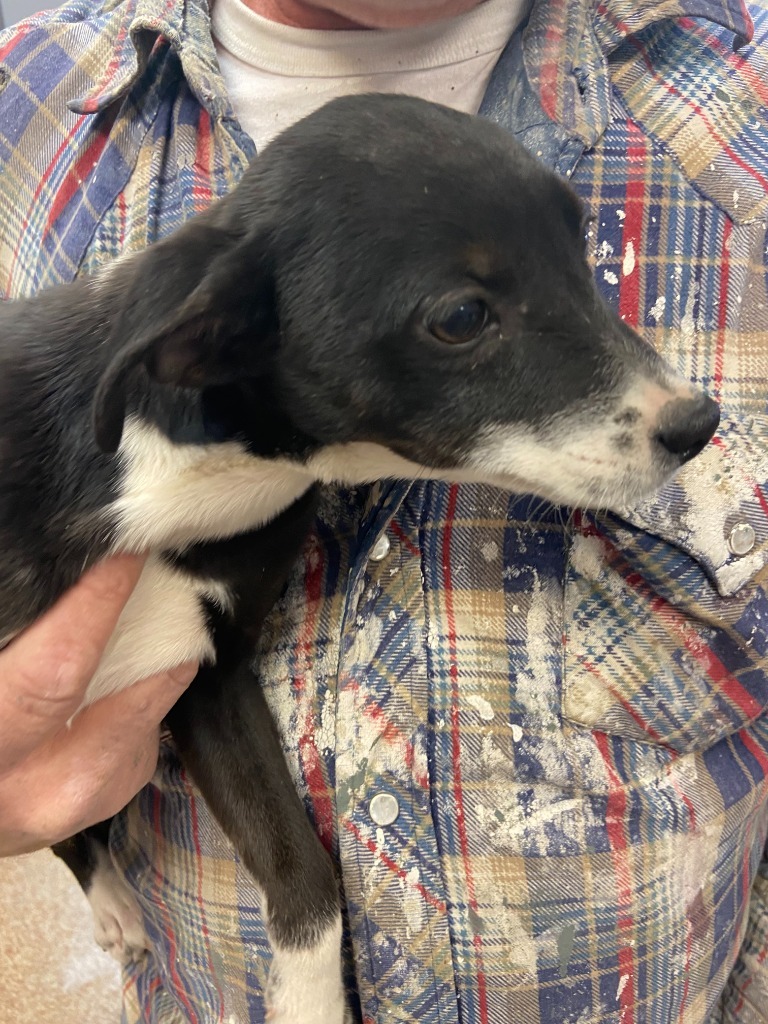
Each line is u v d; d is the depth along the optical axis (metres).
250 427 0.29
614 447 0.26
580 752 0.31
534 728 0.31
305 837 0.32
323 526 0.33
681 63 0.31
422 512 0.31
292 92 0.35
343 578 0.32
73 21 0.43
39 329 0.31
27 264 0.39
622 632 0.31
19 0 0.95
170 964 0.37
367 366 0.26
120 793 0.32
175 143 0.34
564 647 0.31
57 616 0.28
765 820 0.38
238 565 0.31
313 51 0.34
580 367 0.26
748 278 0.29
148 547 0.30
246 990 0.34
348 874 0.31
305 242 0.26
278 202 0.26
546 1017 0.32
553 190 0.26
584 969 0.32
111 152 0.36
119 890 0.45
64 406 0.29
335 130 0.26
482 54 0.34
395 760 0.30
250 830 0.32
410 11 0.32
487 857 0.30
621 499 0.27
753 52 0.32
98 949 0.61
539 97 0.31
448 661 0.30
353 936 0.31
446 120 0.26
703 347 0.30
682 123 0.30
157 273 0.25
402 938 0.31
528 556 0.31
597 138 0.30
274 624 0.33
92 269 0.35
